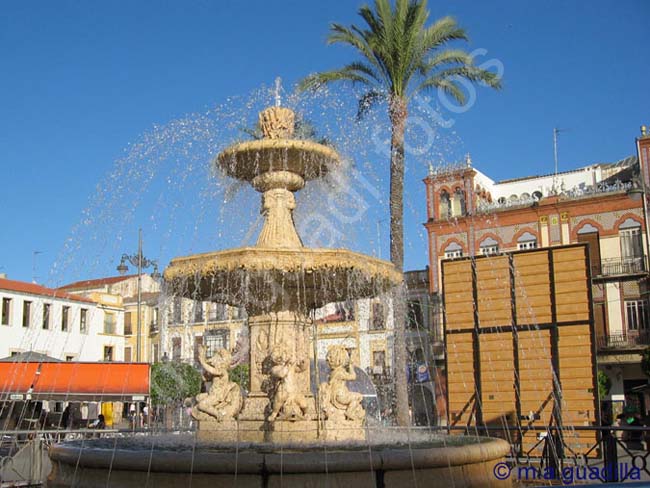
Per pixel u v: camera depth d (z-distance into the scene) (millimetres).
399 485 6492
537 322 16953
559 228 40906
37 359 28188
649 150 39312
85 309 52094
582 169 45969
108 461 6656
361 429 8930
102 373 28391
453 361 17766
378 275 9352
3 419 27297
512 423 16719
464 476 7035
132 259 48969
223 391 9234
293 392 8852
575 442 15164
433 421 38125
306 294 9516
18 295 46375
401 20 19922
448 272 18234
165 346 37625
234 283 9117
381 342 38000
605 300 39156
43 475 11594
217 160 10383
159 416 34344
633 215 39062
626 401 36188
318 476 6266
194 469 6270
